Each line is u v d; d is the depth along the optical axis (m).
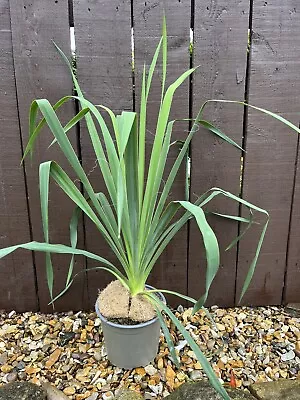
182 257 1.46
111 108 1.26
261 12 1.19
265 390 1.18
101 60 1.21
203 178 1.36
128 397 1.16
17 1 1.15
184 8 1.18
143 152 1.07
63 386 1.23
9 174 1.33
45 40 1.19
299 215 1.43
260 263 1.49
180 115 1.28
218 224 1.42
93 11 1.17
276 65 1.25
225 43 1.22
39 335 1.41
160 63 1.23
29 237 1.40
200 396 1.12
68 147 0.99
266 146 1.33
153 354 1.28
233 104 1.28
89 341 1.39
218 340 1.39
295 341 1.39
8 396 1.14
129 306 1.18
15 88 1.23
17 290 1.48
